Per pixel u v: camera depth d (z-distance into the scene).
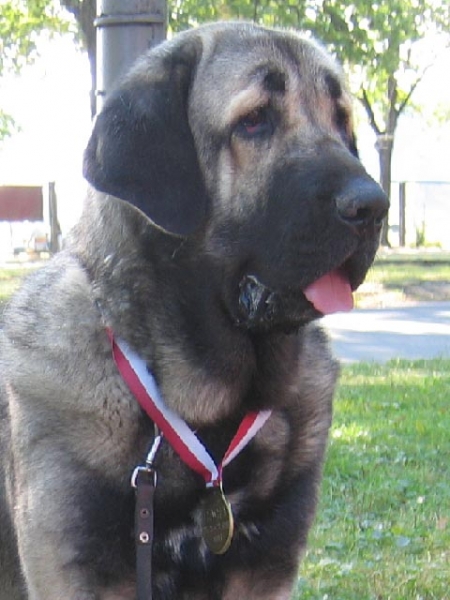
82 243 1.28
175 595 1.23
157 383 1.22
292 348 1.26
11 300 1.37
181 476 1.22
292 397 1.27
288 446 1.25
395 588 1.68
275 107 1.22
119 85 1.25
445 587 1.69
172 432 1.21
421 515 1.99
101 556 1.20
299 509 1.26
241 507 1.23
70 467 1.20
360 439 2.52
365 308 5.87
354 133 1.32
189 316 1.22
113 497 1.20
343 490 2.12
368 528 1.92
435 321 5.30
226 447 1.25
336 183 1.16
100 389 1.21
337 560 1.79
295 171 1.19
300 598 1.64
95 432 1.20
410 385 3.29
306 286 1.18
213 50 1.25
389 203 1.17
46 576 1.21
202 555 1.22
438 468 2.30
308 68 1.25
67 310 1.25
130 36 1.84
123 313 1.22
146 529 1.19
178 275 1.22
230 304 1.22
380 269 7.75
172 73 1.24
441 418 2.78
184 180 1.21
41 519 1.20
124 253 1.23
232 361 1.23
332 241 1.16
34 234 10.02
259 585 1.26
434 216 15.34
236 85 1.22
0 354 1.33
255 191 1.21
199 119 1.23
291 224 1.18
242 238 1.21
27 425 1.23
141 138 1.20
